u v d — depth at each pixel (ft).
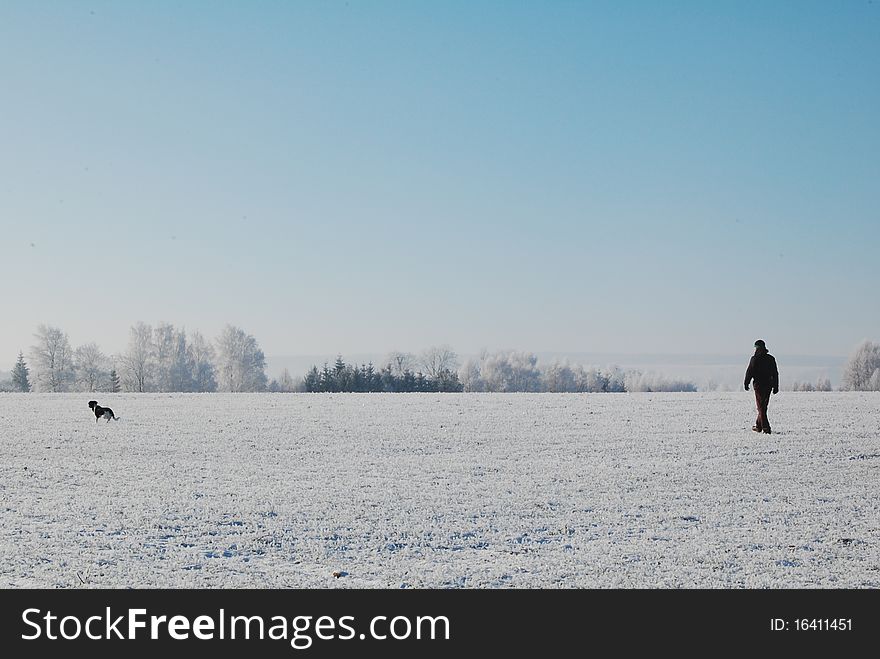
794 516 44.52
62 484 53.31
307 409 109.40
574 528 41.39
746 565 35.09
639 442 75.10
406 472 58.80
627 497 49.42
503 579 33.27
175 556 36.01
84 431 83.82
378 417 98.07
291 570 34.30
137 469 59.82
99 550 36.73
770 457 65.82
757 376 81.61
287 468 60.64
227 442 75.31
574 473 58.29
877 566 35.04
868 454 67.41
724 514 44.91
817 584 32.81
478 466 61.62
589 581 32.99
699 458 65.41
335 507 45.80
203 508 45.27
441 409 109.09
